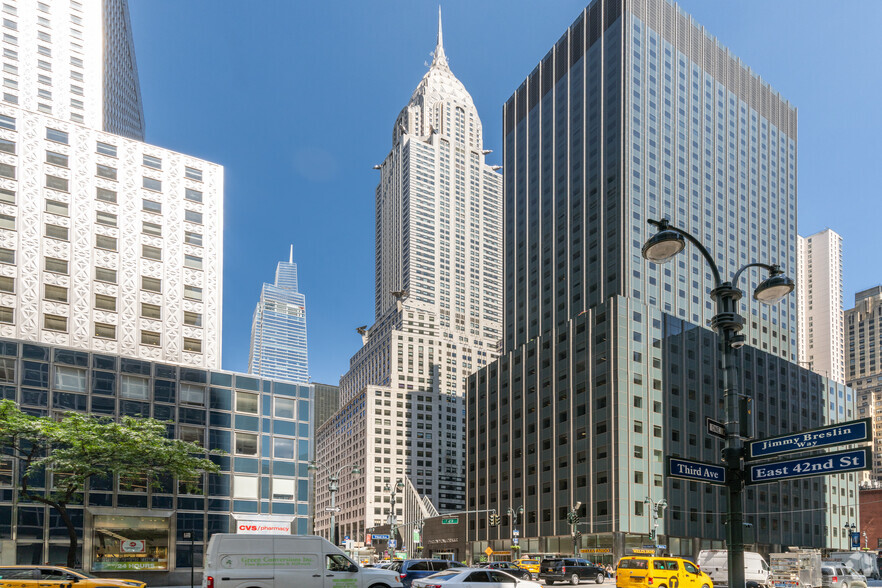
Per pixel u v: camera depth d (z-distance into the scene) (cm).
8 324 5188
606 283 11788
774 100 15475
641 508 9512
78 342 5456
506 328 14288
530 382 11712
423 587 2694
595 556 9556
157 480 4403
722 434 1293
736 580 1212
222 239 6462
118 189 5981
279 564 2358
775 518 11350
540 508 10831
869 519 14900
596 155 12644
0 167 5475
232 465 5381
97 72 9806
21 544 4394
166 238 6119
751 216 13988
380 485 19050
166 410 5234
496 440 12331
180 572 4925
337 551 2467
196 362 5991
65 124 5862
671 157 12712
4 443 3828
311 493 5672
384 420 19700
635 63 12631
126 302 5769
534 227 14038
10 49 9138
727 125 14100
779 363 12600
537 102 14738
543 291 13375
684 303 12019
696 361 10988
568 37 14138
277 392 5759
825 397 13550
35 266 5422
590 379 10325
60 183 5709
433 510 16988
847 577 4131
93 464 3828
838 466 1133
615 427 9669
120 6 12281
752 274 13525
